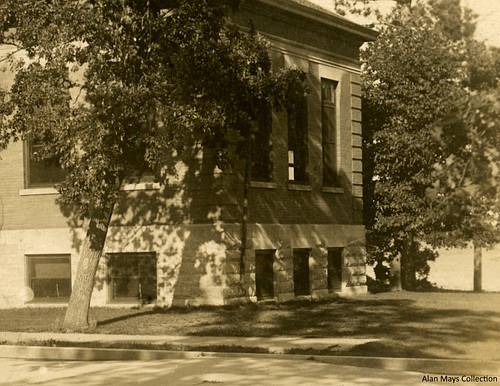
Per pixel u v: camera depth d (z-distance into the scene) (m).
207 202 20.75
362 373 11.19
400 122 26.91
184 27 16.70
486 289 31.75
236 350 13.54
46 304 22.06
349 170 26.73
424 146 25.27
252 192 21.94
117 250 21.58
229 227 20.67
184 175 21.02
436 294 26.42
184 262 20.86
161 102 17.03
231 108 17.92
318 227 24.59
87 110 16.05
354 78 27.17
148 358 13.51
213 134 17.77
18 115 16.14
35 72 15.73
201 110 17.20
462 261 33.78
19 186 22.45
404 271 31.25
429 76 24.72
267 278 22.47
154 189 21.30
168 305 20.97
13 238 22.36
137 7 16.44
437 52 24.09
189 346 13.90
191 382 10.45
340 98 26.42
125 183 21.56
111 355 13.75
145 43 16.36
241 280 20.88
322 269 24.61
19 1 15.70
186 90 17.14
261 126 22.81
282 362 12.42
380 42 26.75
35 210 22.27
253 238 21.64
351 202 26.75
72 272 21.83
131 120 15.97
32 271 22.38
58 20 15.43
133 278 21.59
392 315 18.70
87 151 15.57
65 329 17.03
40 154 16.69
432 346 13.27
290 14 23.52
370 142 29.36
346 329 16.20
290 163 24.09
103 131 15.33
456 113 7.21
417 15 25.97
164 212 21.22
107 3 15.68
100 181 15.73
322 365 12.06
